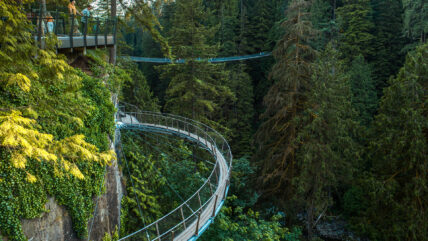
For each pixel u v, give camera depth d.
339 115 17.31
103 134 11.49
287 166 18.81
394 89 15.95
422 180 14.27
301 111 18.78
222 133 26.05
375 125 17.44
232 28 43.03
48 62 5.92
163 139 22.64
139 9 17.02
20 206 6.63
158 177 17.64
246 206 20.39
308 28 17.23
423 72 15.62
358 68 27.64
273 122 19.17
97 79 12.09
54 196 7.92
